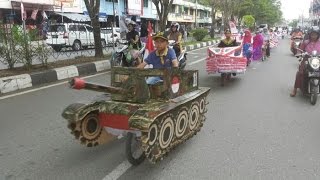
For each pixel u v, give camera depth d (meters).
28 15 28.12
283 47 30.44
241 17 59.22
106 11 39.00
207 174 4.36
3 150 5.10
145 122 3.94
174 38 10.99
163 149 4.46
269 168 4.55
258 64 16.62
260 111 7.45
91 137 4.76
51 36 20.39
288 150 5.18
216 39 35.78
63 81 10.73
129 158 4.48
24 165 4.59
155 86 4.73
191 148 5.22
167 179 4.22
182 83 5.09
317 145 5.41
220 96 8.99
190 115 5.24
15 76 9.59
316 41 8.72
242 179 4.23
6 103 7.87
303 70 8.46
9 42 10.64
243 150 5.16
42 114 6.98
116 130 4.61
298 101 8.48
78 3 33.53
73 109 4.57
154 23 51.88
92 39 23.31
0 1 25.62
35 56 11.25
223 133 5.93
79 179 4.21
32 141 5.47
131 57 11.38
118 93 4.61
